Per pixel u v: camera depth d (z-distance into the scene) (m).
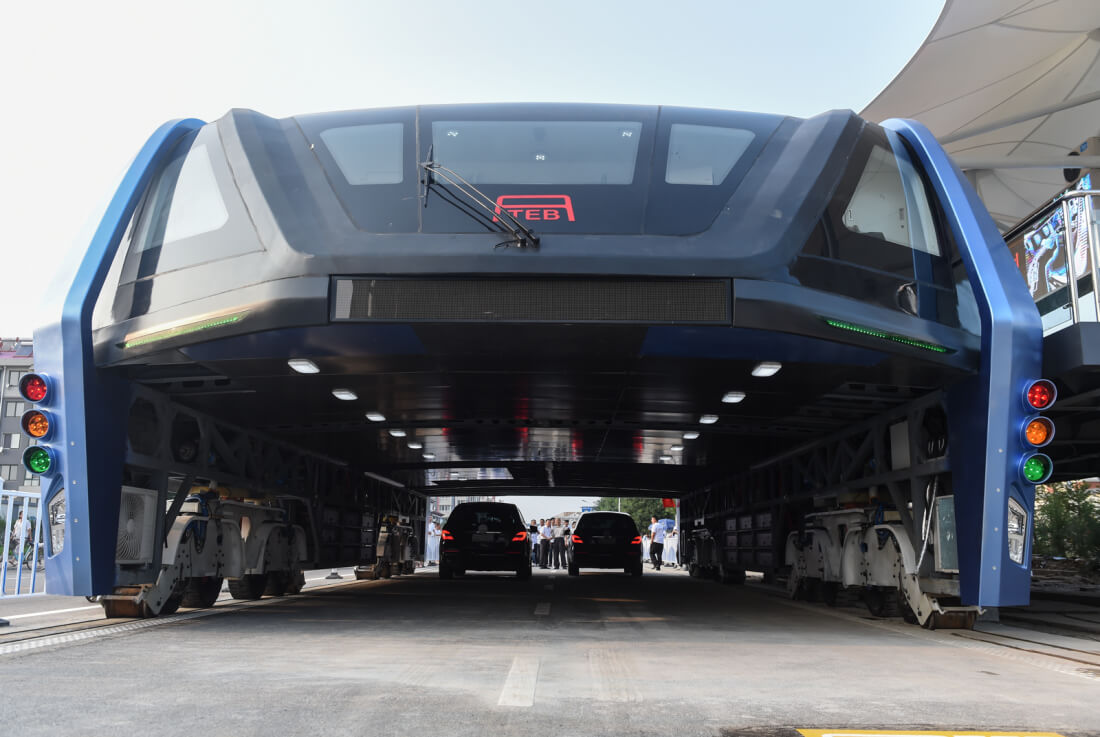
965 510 7.78
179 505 9.14
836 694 4.57
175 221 7.84
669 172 7.40
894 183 8.08
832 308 7.07
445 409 11.67
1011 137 28.70
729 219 7.15
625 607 11.08
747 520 18.05
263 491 11.74
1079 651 6.79
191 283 7.41
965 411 7.86
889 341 7.25
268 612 9.54
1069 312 8.06
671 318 6.91
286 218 7.17
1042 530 22.55
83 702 4.08
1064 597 14.24
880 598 9.72
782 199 7.28
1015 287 7.69
